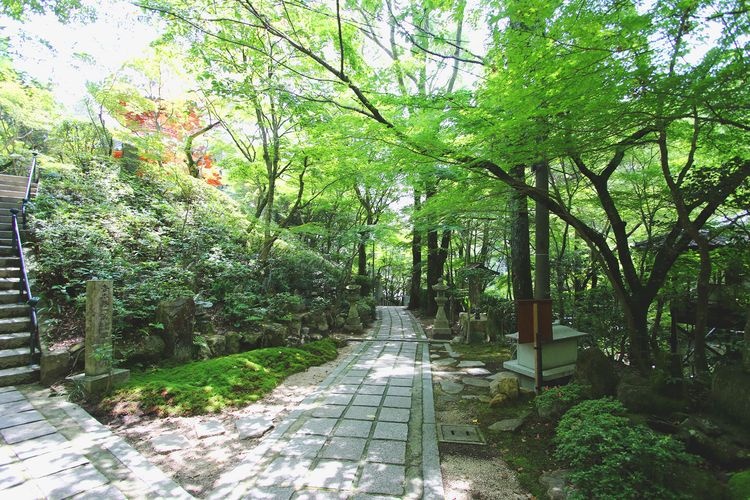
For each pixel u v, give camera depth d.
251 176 9.88
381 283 22.64
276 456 2.98
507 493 2.54
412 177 5.23
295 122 7.61
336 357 6.75
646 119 2.90
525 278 6.56
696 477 2.29
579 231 4.45
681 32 2.70
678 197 3.46
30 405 3.63
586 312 5.50
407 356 6.84
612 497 2.05
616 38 2.63
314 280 9.95
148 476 2.59
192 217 8.89
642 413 3.21
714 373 3.21
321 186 10.09
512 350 6.18
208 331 6.15
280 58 6.24
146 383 4.20
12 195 8.07
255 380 4.79
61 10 5.40
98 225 6.71
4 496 2.28
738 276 4.67
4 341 4.46
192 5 4.96
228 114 8.60
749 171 3.47
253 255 9.02
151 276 6.04
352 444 3.21
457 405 4.23
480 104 3.85
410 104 4.12
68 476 2.54
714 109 2.68
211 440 3.29
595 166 5.56
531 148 3.49
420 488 2.55
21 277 5.22
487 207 5.70
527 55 2.97
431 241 13.23
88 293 4.09
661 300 5.43
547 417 3.60
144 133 10.83
